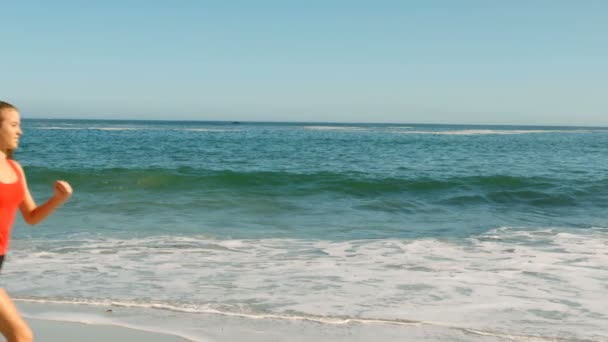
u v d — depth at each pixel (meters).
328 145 42.09
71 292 5.50
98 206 11.67
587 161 27.59
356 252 7.71
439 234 9.38
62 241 8.18
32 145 34.09
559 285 5.94
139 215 10.80
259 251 7.71
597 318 4.87
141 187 14.45
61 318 4.68
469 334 4.40
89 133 62.59
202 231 9.29
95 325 4.50
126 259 7.05
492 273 6.45
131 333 4.32
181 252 7.54
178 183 15.06
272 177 15.87
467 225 10.43
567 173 20.22
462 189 15.13
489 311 5.02
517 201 13.84
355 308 5.05
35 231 8.98
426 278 6.18
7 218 2.97
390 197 13.88
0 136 3.01
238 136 61.75
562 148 42.91
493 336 4.37
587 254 7.65
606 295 5.57
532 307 5.15
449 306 5.15
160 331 4.38
